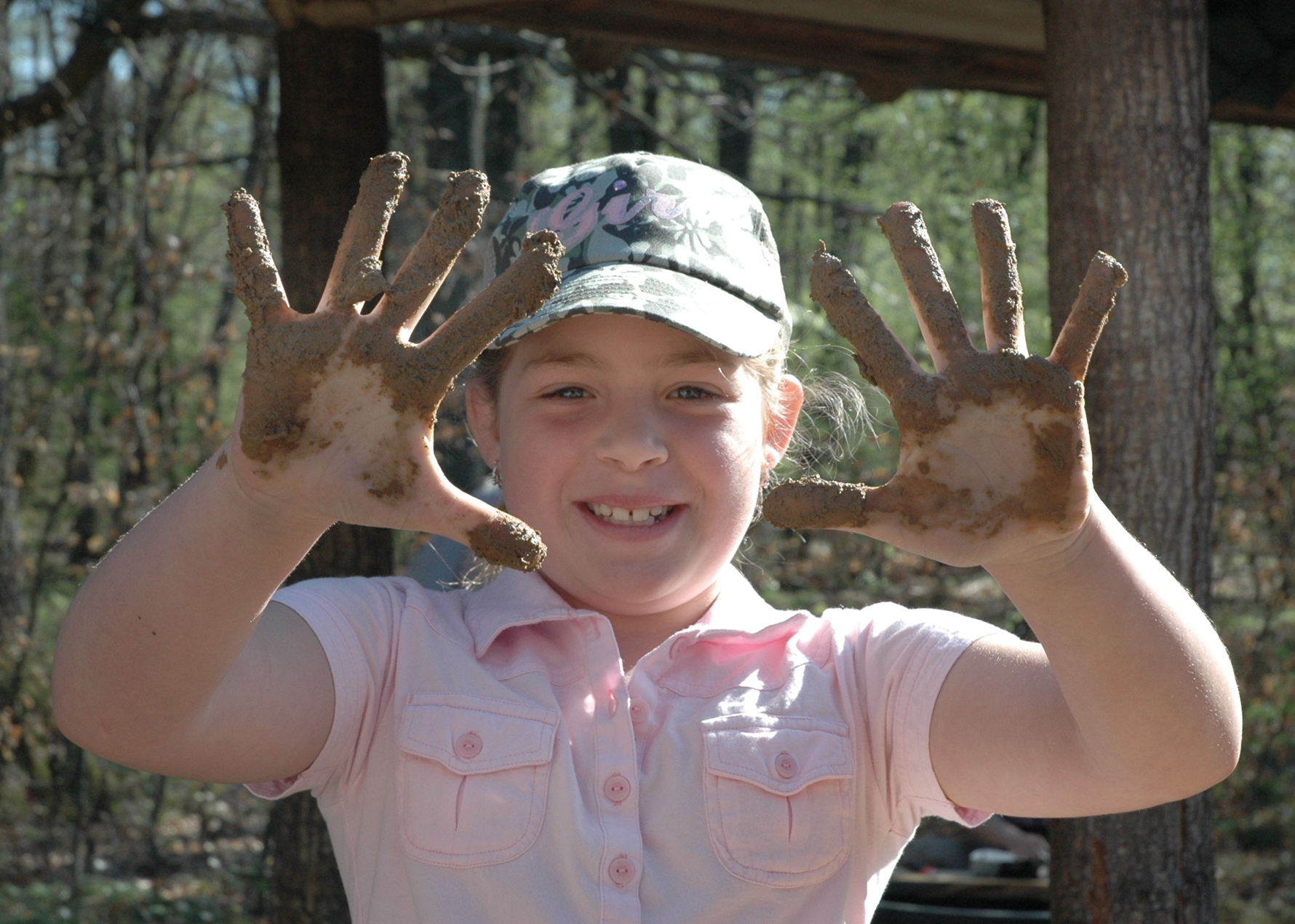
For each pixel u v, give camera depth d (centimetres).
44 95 682
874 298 922
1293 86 366
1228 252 899
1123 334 272
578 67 436
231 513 113
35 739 714
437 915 140
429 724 147
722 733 147
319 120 371
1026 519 109
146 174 732
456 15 360
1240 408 850
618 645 156
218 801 702
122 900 580
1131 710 120
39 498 866
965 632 151
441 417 507
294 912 375
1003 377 109
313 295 371
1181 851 278
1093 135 274
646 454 145
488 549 108
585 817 142
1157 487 270
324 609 151
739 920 140
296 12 366
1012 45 379
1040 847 450
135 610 117
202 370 771
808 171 1125
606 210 160
